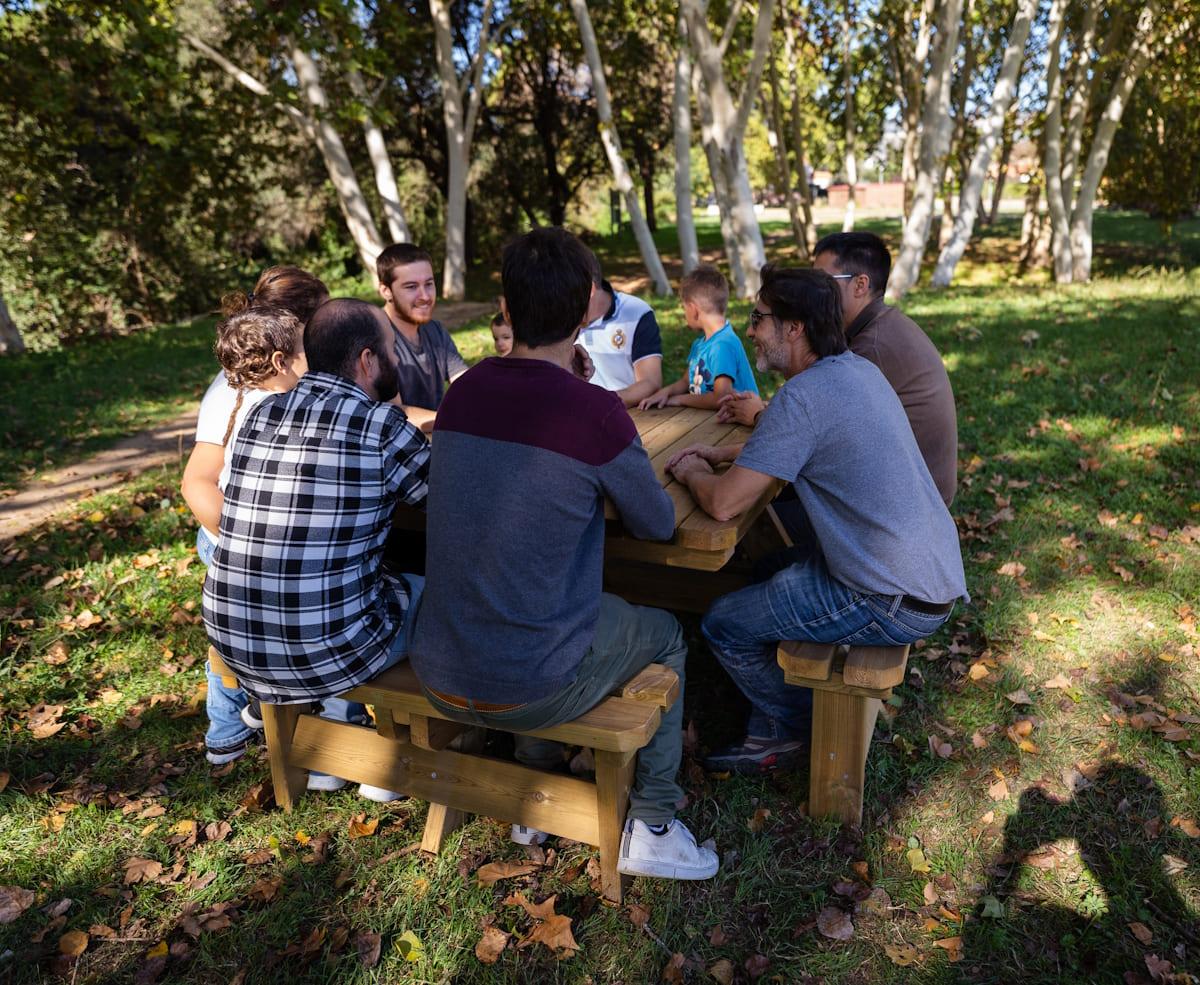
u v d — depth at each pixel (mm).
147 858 2613
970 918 2332
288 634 2238
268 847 2658
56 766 3045
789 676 2520
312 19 13789
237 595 2252
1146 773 2832
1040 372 7805
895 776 2875
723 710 3293
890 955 2225
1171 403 6578
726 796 2820
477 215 31672
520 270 2006
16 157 15023
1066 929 2287
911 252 15906
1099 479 5262
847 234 3150
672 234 38312
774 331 2545
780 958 2240
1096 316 10711
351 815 2770
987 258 24141
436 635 2119
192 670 3627
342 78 16672
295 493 2211
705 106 14750
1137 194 19938
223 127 16172
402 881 2498
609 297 4254
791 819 2705
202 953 2275
